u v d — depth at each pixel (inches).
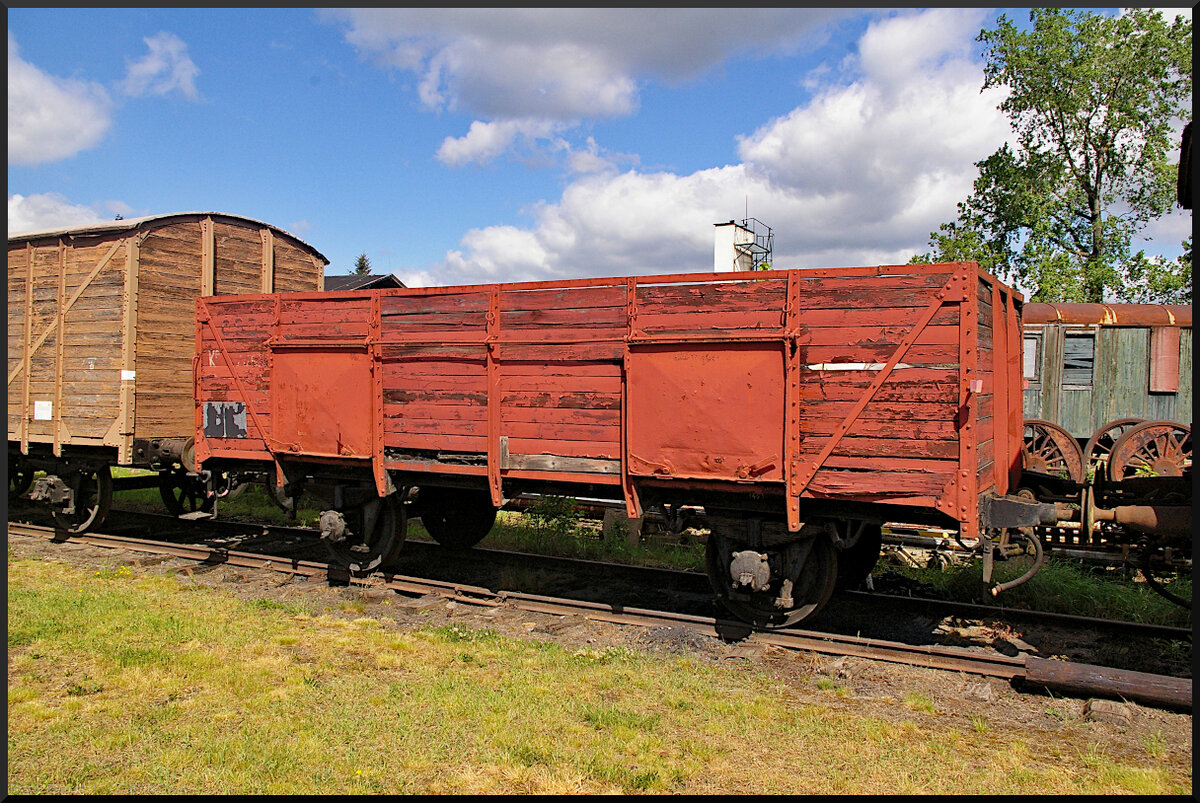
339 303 285.9
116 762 154.3
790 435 209.9
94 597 269.6
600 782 147.9
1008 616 258.5
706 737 168.7
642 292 230.5
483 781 147.6
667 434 225.9
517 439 251.0
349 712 178.7
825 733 170.6
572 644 234.7
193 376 333.7
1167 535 218.1
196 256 368.5
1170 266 840.9
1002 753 161.6
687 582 306.0
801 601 236.7
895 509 216.1
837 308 205.9
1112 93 879.7
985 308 217.5
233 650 221.6
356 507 304.5
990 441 224.2
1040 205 881.5
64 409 362.3
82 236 354.0
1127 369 435.2
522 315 249.3
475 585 305.9
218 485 373.4
